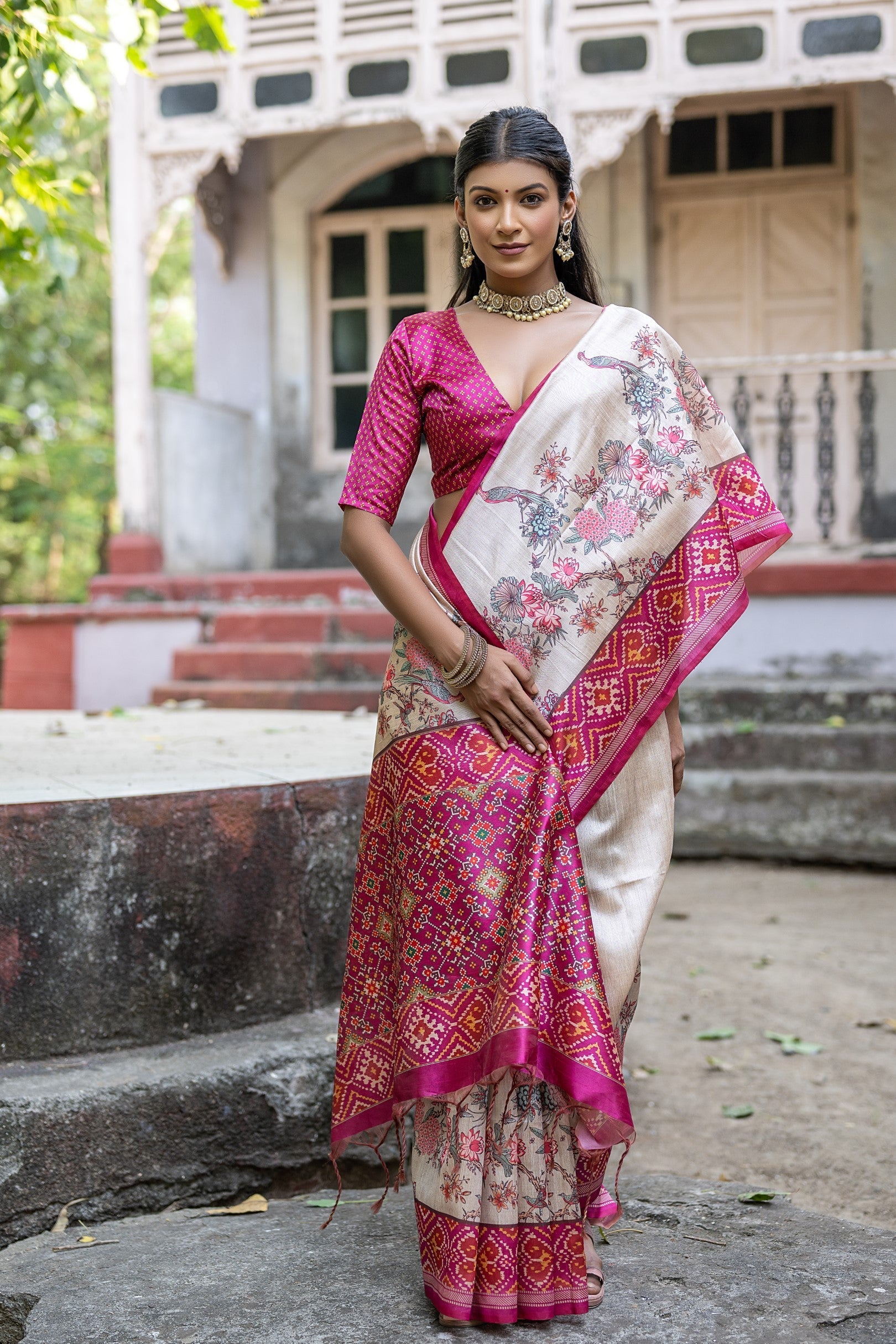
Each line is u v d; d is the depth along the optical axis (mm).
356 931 1914
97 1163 2229
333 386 9211
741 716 6090
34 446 14422
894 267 8242
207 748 3377
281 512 9234
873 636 6328
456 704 1817
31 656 7660
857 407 8406
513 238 1842
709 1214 2229
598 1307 1813
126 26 2988
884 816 5641
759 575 6422
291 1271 1959
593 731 1839
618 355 1856
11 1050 2314
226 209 9117
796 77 6906
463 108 7320
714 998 3838
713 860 5914
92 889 2379
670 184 8672
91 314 13469
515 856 1767
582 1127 1745
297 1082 2416
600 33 7090
